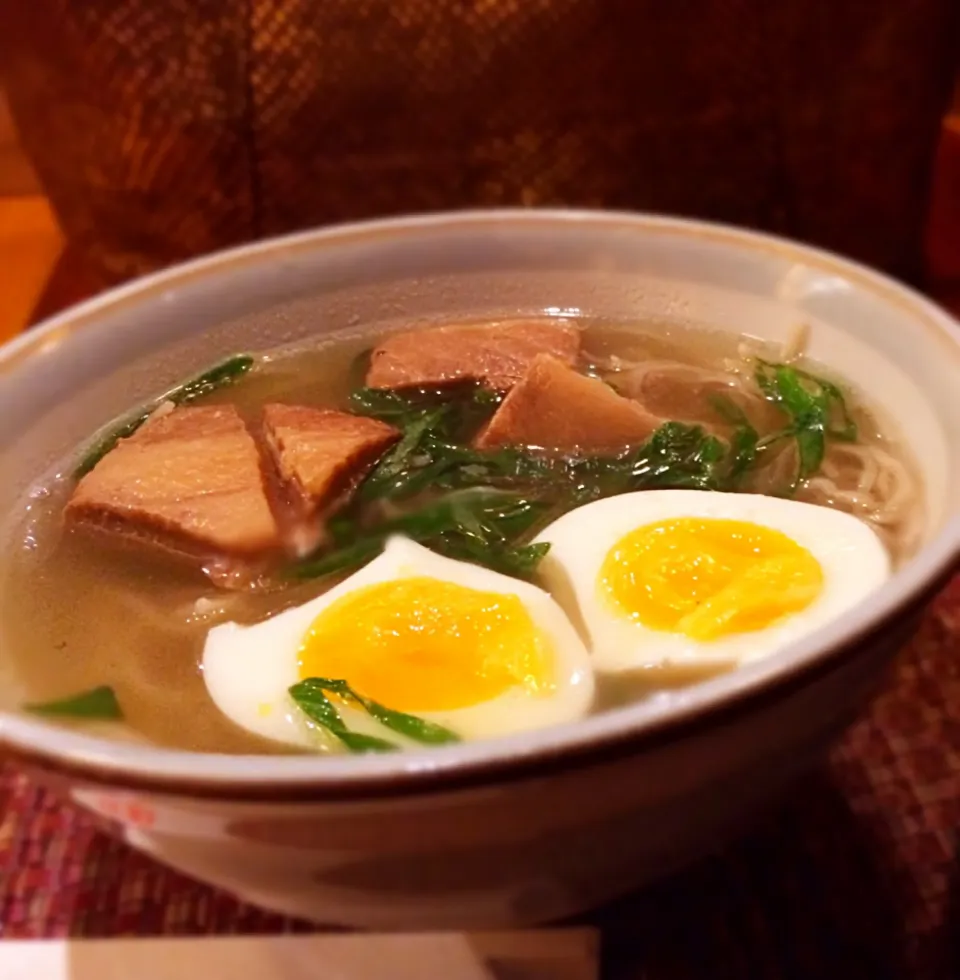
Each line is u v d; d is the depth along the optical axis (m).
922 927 0.19
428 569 0.21
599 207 0.31
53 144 0.31
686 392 0.26
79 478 0.24
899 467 0.21
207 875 0.17
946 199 0.36
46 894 0.21
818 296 0.24
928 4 0.28
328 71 0.29
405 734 0.18
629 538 0.21
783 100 0.30
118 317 0.25
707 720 0.14
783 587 0.20
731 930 0.19
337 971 0.19
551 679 0.19
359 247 0.27
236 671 0.20
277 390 0.27
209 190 0.31
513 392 0.24
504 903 0.17
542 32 0.28
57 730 0.15
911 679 0.23
